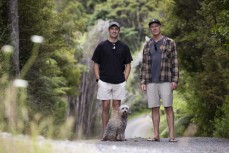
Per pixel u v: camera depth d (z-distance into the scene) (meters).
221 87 15.45
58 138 3.97
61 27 16.28
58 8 19.62
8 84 4.96
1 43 12.45
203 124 16.59
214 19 13.65
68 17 16.61
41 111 13.25
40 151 3.33
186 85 18.58
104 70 9.63
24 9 14.43
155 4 21.67
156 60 9.20
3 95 4.59
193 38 16.91
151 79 9.27
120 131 9.10
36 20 14.83
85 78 25.00
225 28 10.21
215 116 14.88
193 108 17.08
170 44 9.19
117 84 9.64
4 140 3.61
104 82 9.63
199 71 17.94
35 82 14.46
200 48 16.55
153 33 9.23
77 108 24.64
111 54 9.59
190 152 7.24
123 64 9.77
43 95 14.61
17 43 12.49
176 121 19.27
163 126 21.12
